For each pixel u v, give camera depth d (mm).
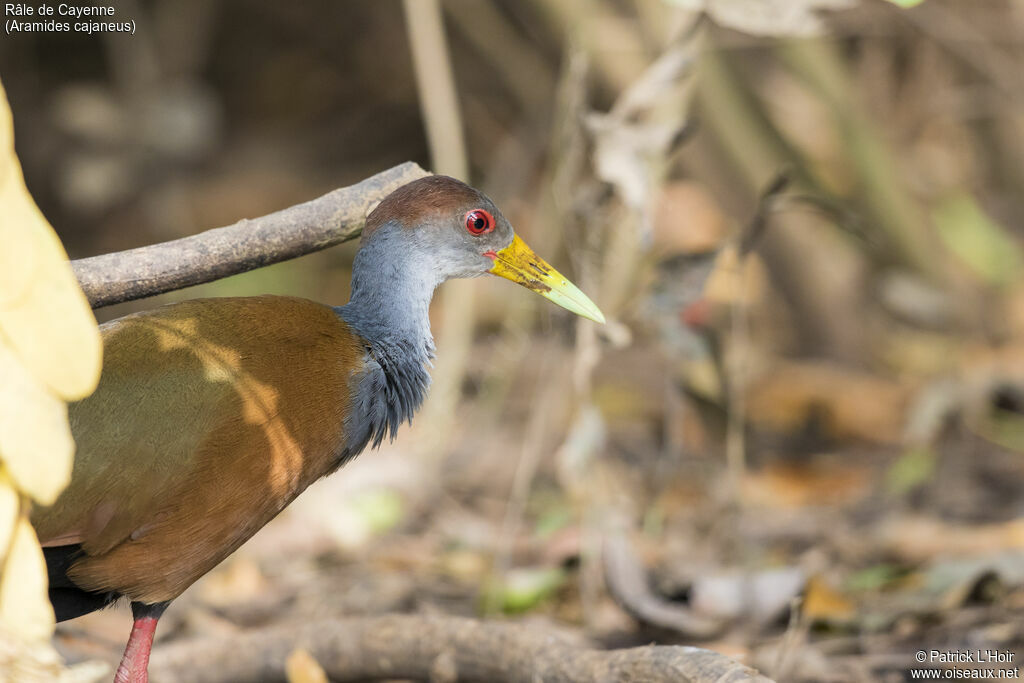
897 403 13875
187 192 18125
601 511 9180
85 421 6027
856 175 14633
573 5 12562
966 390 12938
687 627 8688
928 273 14578
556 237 11672
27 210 4430
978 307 14664
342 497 11508
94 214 18016
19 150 18312
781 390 13977
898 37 15898
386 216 7379
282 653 7758
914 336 14859
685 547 10695
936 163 16281
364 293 7316
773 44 14039
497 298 15539
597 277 9008
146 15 18469
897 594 9203
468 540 10883
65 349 4457
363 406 6938
